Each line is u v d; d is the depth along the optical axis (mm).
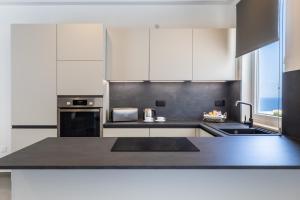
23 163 1216
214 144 1725
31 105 3072
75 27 3051
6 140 3672
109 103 3613
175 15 3637
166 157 1352
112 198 1464
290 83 1973
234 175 1463
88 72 3061
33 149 1550
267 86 2867
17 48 3057
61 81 3061
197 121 3443
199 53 3297
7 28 3617
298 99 1867
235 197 1469
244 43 2852
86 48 3053
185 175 1464
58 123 3066
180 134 3094
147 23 3637
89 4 3604
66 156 1367
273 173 1458
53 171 1443
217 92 3670
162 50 3285
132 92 3631
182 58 3291
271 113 2748
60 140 1882
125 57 3270
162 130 3086
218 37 3295
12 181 1438
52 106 3070
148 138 1986
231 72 3301
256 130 2588
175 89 3654
